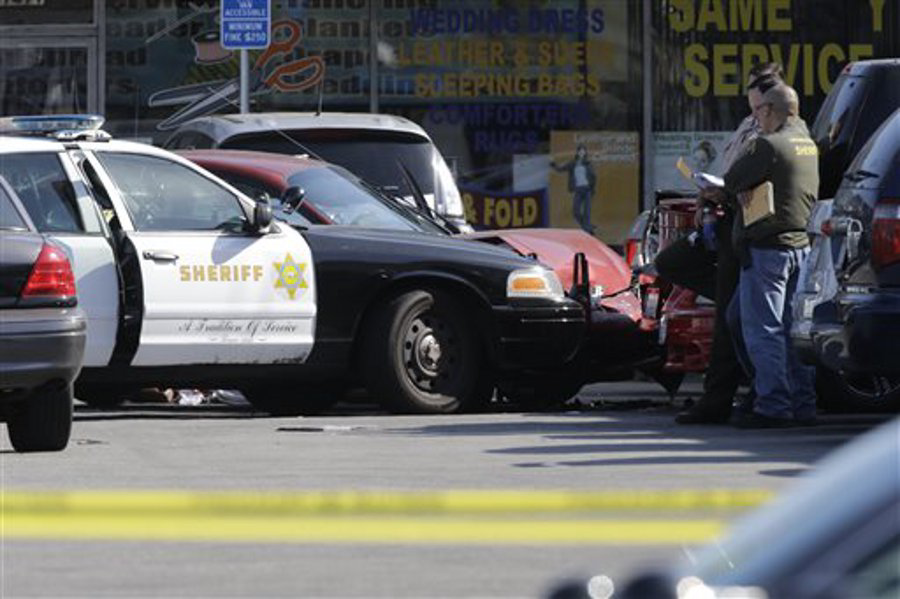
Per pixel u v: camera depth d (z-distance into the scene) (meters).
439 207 56.84
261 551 24.52
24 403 36.09
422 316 46.16
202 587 21.98
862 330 35.88
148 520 24.78
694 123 69.88
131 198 44.22
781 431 39.81
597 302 49.34
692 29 69.81
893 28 69.62
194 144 58.12
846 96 43.84
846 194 36.97
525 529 25.48
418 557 23.97
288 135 56.22
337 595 21.41
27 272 35.22
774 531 8.98
